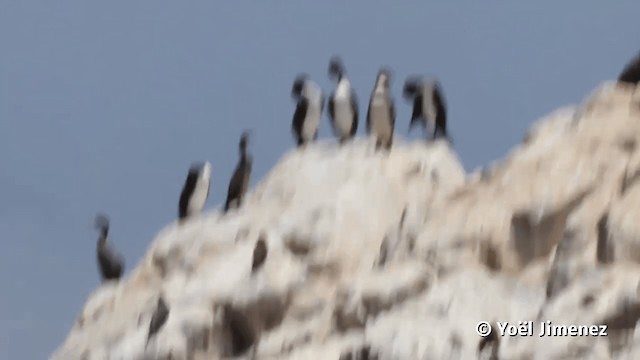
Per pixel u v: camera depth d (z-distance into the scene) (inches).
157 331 1964.8
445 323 1788.9
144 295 2058.3
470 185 1999.3
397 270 1887.3
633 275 1747.0
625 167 1911.9
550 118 2031.3
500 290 1839.3
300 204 2049.7
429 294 1830.7
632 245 1780.3
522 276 1887.3
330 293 1963.6
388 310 1859.0
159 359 1952.5
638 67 1993.1
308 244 2004.2
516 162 1974.7
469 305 1811.0
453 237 1934.1
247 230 2053.4
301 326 1932.8
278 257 1985.7
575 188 1918.1
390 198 2038.6
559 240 1891.0
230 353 1966.0
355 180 2057.1
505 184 1959.9
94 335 2041.1
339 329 1877.5
